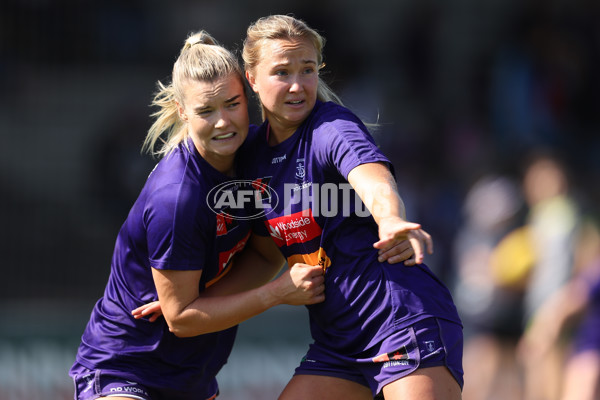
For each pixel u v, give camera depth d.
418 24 50.91
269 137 12.98
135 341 13.38
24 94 46.16
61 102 46.34
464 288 28.97
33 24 46.47
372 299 12.39
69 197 42.75
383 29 51.69
